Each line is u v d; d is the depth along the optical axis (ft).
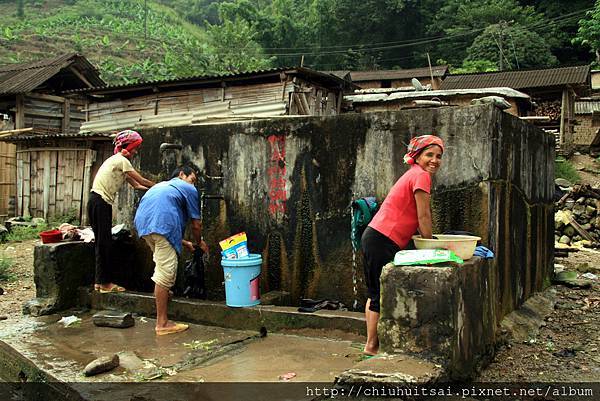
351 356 13.76
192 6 245.65
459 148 15.53
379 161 16.72
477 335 13.25
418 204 12.78
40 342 15.76
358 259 16.96
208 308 17.28
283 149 18.33
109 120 47.29
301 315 15.80
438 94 38.29
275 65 173.17
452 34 153.89
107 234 19.26
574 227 39.42
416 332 11.89
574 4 144.25
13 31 154.40
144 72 122.83
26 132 49.24
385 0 165.68
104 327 17.34
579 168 68.59
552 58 133.80
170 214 16.61
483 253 14.12
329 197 17.53
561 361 14.44
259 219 18.78
